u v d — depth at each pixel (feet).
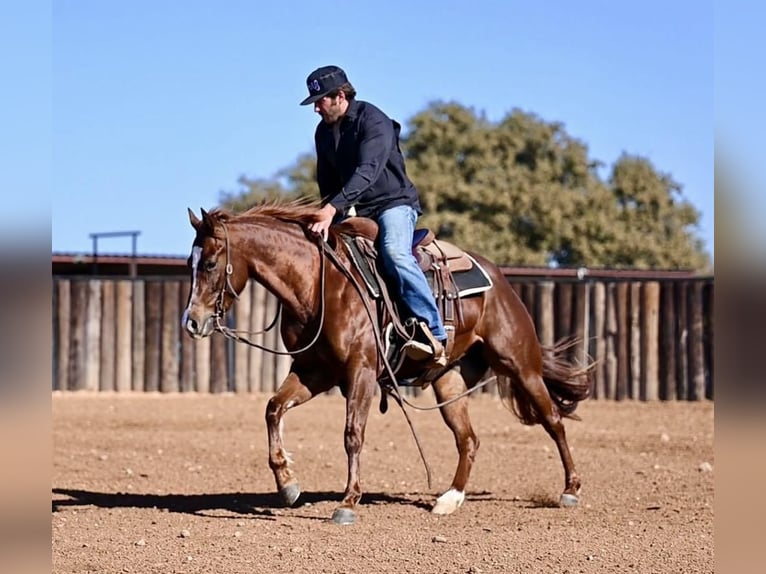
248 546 27.43
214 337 75.92
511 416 66.08
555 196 146.10
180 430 57.82
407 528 30.25
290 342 31.40
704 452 49.01
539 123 153.17
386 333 31.42
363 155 30.71
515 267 102.83
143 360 76.02
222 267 29.78
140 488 38.47
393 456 47.52
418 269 31.48
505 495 36.96
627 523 31.04
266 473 42.45
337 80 31.14
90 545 27.50
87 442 51.57
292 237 30.71
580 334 73.97
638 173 159.33
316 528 30.07
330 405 72.79
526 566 25.18
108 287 76.07
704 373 73.97
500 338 34.32
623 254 149.89
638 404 72.38
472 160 147.43
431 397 75.51
